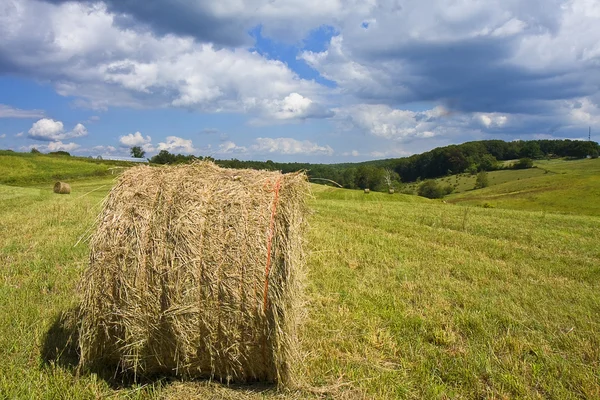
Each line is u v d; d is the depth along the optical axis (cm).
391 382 445
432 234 1352
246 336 427
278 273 422
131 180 458
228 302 421
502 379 451
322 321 588
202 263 423
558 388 436
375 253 1018
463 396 429
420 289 757
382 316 614
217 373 447
